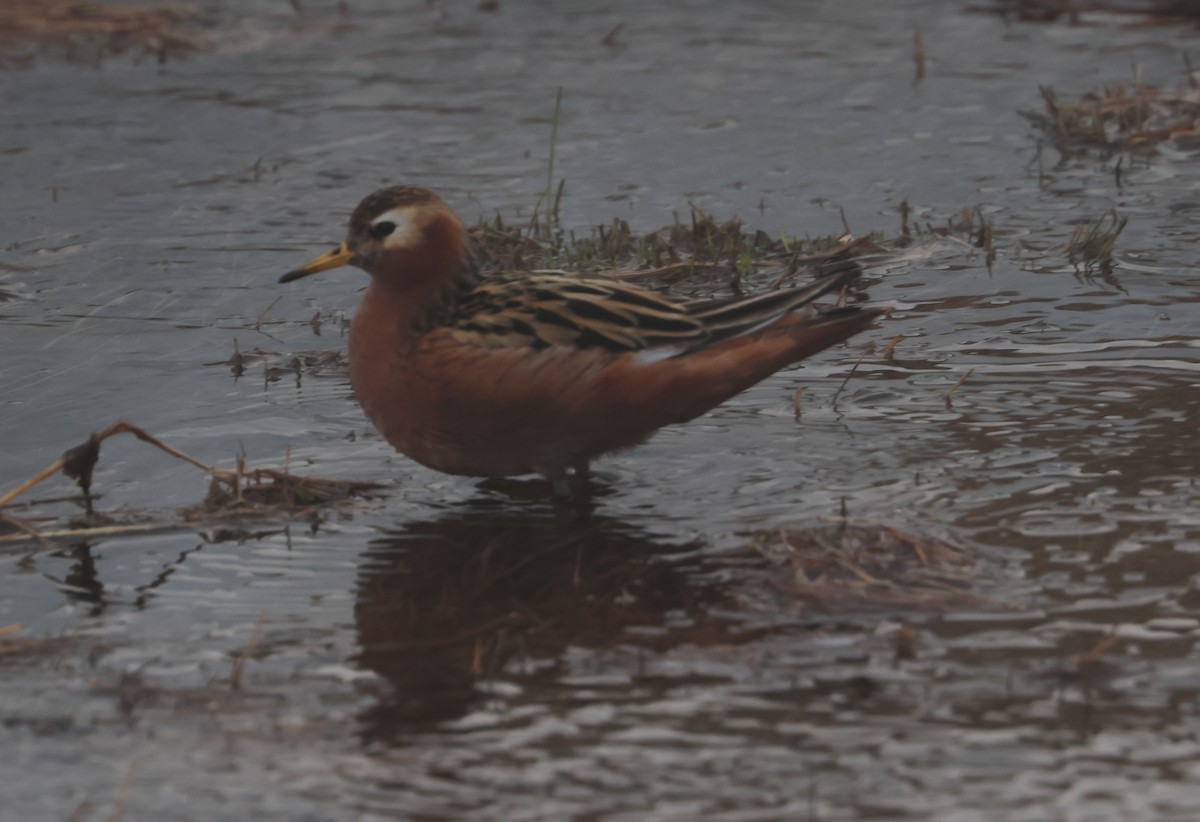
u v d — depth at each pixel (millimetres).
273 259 17906
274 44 26500
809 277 16828
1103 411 13016
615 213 19062
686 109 22984
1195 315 15195
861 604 9906
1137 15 26875
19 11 27172
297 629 9984
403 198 11711
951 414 13094
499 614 10109
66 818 7980
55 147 21641
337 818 7902
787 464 12203
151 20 27250
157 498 12062
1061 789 7969
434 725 8750
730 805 7910
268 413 13719
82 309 16422
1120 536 10695
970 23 26969
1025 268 16734
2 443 13164
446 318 11820
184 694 9164
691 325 11656
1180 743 8328
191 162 21125
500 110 23141
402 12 28469
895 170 20312
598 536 11180
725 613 9953
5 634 9992
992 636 9461
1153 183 19391
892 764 8211
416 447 11945
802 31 26844
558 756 8398
